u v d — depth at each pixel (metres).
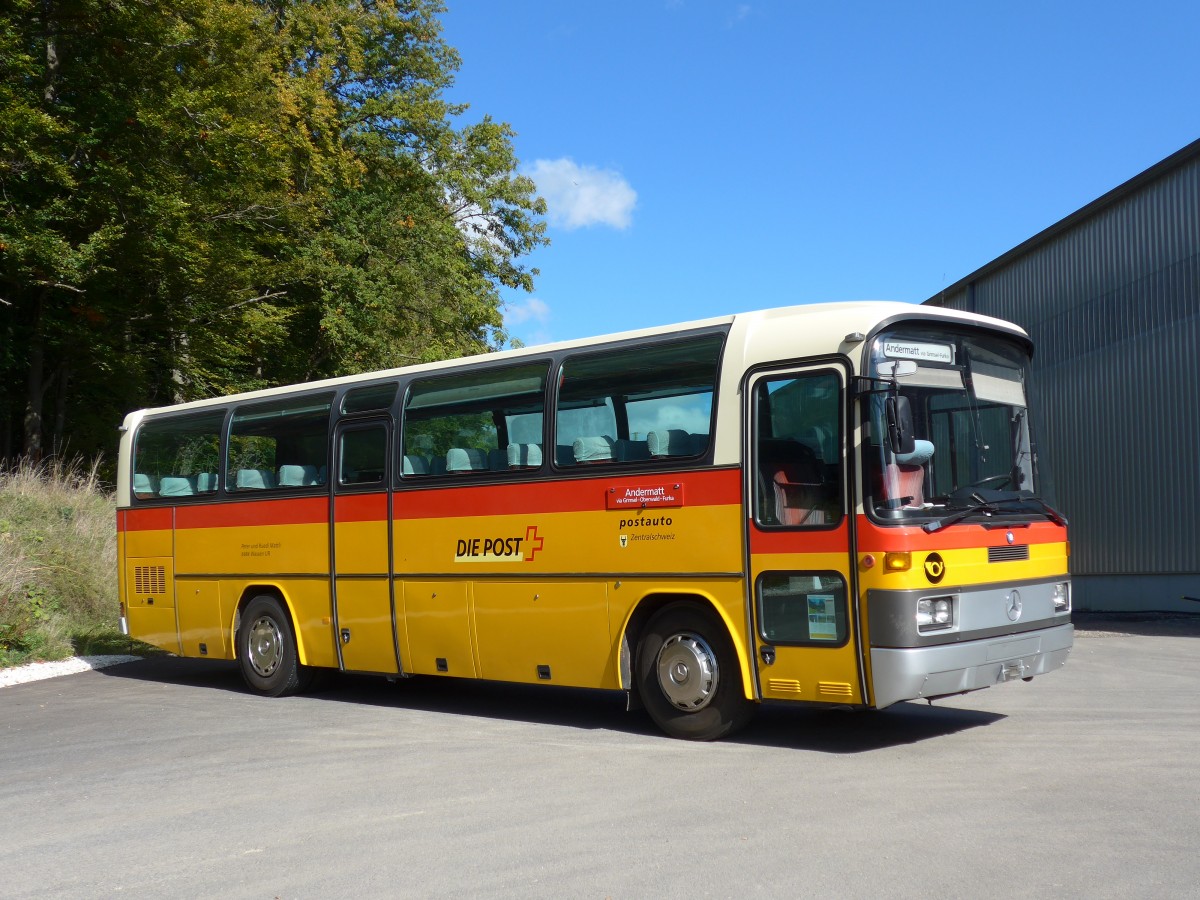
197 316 27.28
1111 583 25.34
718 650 8.88
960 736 8.84
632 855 5.80
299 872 5.75
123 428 14.79
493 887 5.38
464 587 10.56
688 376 9.17
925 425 8.41
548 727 9.94
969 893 5.07
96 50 23.25
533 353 10.34
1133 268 24.48
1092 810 6.40
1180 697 10.66
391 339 32.91
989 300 30.98
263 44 27.17
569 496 9.80
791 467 8.48
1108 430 25.45
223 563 13.11
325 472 12.02
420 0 36.00
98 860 6.12
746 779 7.46
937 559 8.05
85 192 23.20
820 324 8.50
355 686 13.28
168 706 11.90
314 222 30.52
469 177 37.28
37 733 10.40
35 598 17.30
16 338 26.25
